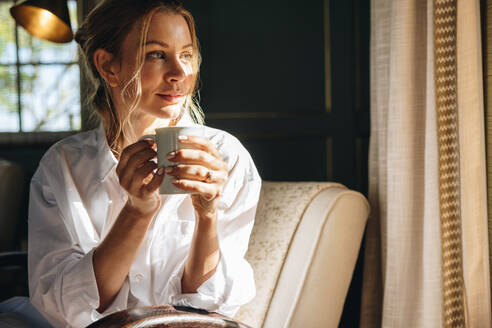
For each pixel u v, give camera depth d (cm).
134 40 105
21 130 266
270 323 129
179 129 81
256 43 209
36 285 108
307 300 128
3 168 237
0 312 135
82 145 123
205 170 83
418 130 134
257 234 144
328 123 206
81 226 115
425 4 134
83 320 104
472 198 125
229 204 121
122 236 97
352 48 204
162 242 115
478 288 127
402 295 133
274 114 209
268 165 212
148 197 87
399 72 133
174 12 104
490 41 126
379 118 149
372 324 155
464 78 123
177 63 102
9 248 239
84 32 121
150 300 114
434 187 122
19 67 265
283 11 207
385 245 148
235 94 211
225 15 211
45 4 180
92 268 100
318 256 129
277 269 134
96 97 122
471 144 125
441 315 122
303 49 207
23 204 264
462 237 124
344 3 203
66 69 264
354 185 207
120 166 85
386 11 147
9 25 264
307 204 139
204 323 81
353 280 208
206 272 106
